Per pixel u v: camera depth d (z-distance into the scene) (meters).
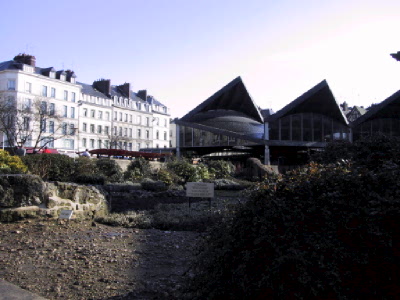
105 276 4.99
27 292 4.04
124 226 9.19
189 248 6.76
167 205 12.73
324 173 3.18
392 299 2.61
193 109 43.69
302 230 2.98
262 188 3.35
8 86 62.97
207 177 22.80
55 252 6.19
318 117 43.44
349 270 2.75
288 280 2.87
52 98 68.38
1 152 11.88
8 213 8.41
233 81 42.19
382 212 2.68
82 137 73.75
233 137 42.06
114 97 82.25
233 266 3.21
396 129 45.50
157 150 49.44
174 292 4.30
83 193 9.91
